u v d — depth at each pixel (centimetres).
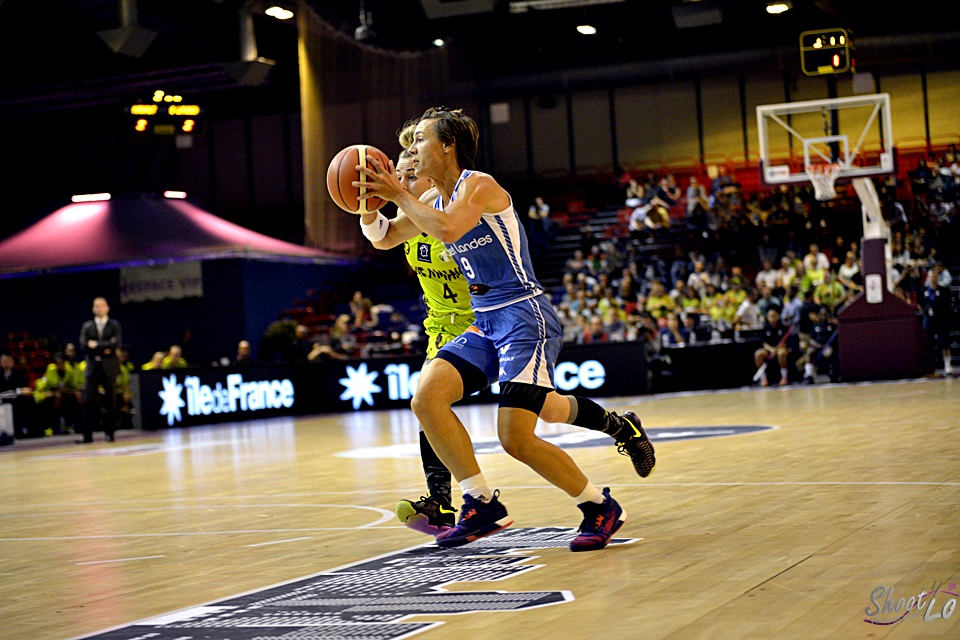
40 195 2595
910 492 485
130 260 2019
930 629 256
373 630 285
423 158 417
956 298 1852
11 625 327
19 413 1672
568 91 2441
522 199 2680
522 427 397
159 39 2211
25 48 2159
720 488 543
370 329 2041
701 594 306
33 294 2253
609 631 271
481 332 419
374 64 2492
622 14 2383
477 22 2380
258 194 2739
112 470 941
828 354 1634
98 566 432
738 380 1658
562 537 426
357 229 2452
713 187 2230
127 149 2692
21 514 643
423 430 412
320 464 863
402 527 488
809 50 1544
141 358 2195
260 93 2719
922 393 1209
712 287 1891
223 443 1204
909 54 2208
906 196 2291
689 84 2650
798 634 257
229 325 2147
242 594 350
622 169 2570
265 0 1783
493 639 270
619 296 2027
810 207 2162
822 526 408
